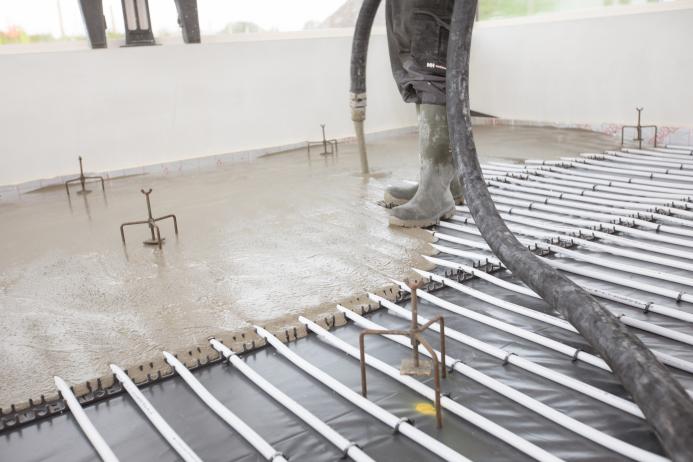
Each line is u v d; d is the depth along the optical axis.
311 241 4.11
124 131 7.24
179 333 2.79
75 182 7.00
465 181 3.29
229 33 7.90
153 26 7.50
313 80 8.45
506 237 2.89
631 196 4.61
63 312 3.16
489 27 8.95
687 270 3.20
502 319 2.76
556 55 8.16
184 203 5.58
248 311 2.99
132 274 3.68
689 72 6.79
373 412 2.06
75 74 6.84
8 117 6.54
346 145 8.55
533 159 6.35
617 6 7.35
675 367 2.22
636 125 7.39
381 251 3.80
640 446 1.83
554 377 2.19
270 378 2.39
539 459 1.77
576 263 3.40
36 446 2.05
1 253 4.37
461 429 1.96
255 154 8.12
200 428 2.08
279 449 1.94
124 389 2.36
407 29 4.19
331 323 2.82
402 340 2.57
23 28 6.69
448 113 3.45
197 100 7.64
